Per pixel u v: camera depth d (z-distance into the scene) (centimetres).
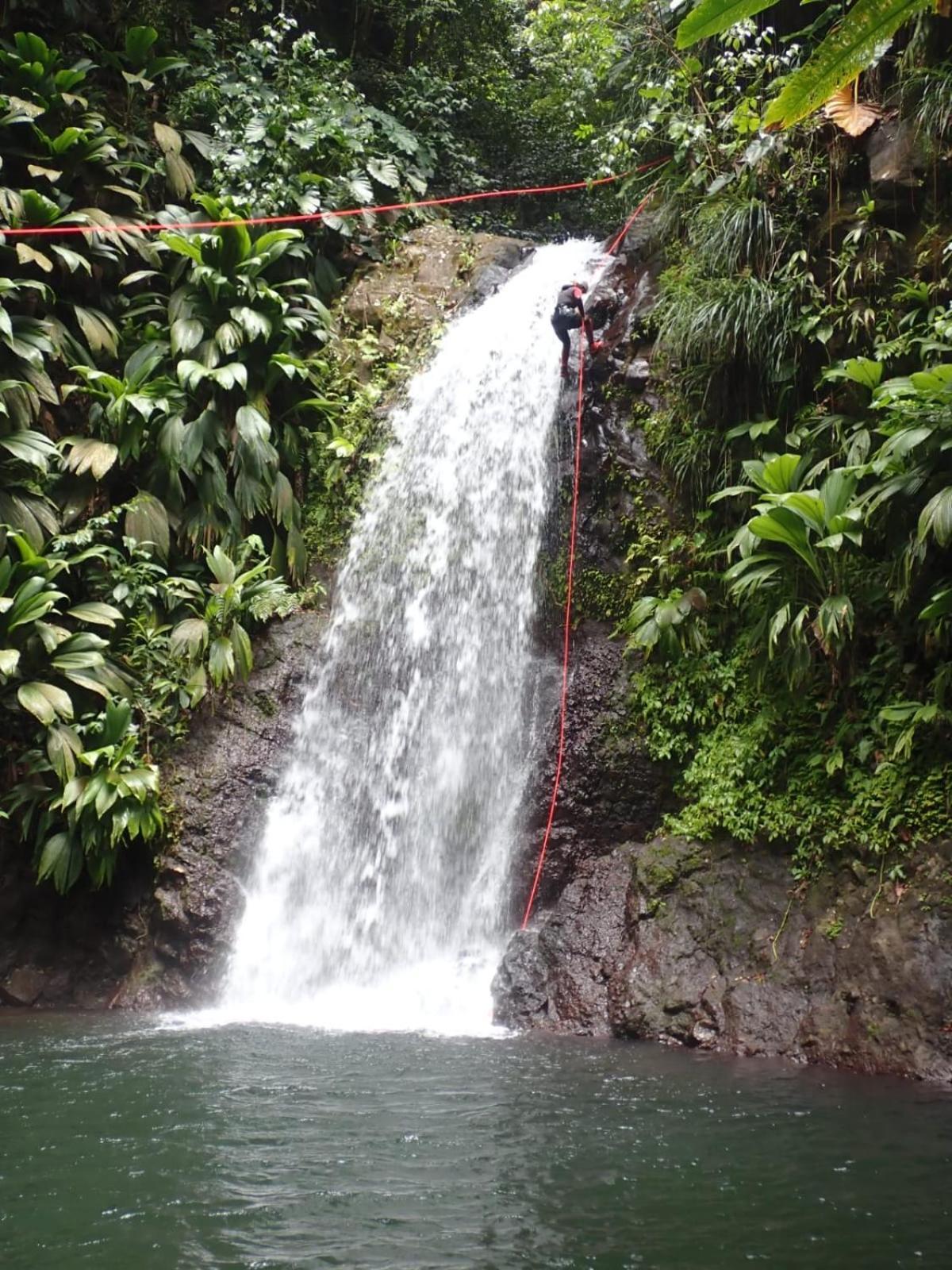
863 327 768
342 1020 761
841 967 636
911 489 647
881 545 718
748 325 795
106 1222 365
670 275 896
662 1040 668
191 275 1062
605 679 841
